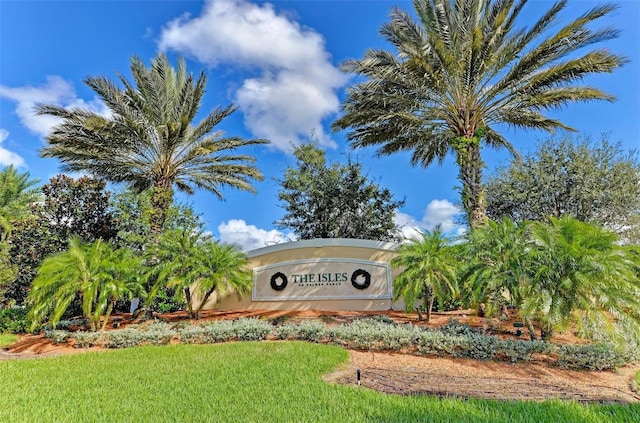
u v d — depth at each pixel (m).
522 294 8.27
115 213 16.53
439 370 6.93
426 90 12.31
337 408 4.70
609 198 15.62
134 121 13.25
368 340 8.58
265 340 9.94
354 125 13.92
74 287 10.37
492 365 7.30
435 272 10.43
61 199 15.06
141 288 11.70
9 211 24.09
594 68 10.60
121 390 5.69
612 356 7.27
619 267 7.49
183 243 12.45
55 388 5.88
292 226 23.33
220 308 14.85
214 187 18.47
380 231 22.27
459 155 12.62
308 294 14.51
